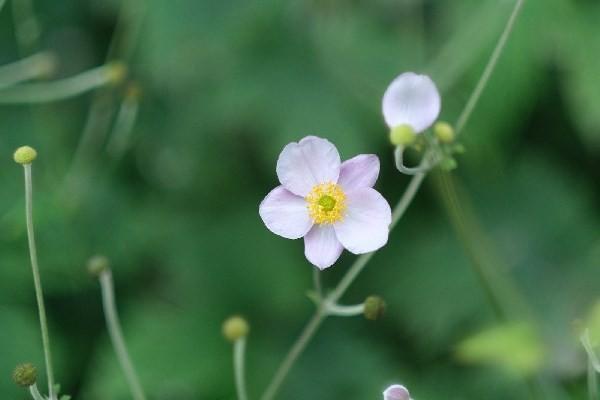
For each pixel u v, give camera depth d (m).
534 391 0.97
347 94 1.13
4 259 1.12
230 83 1.14
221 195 1.17
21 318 1.10
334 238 0.90
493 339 0.97
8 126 1.16
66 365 1.12
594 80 1.09
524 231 1.15
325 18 1.14
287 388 1.14
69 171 1.16
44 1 1.18
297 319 1.16
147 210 1.17
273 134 1.13
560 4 1.10
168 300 1.15
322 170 0.90
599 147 1.14
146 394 1.10
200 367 1.12
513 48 1.10
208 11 1.10
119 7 1.17
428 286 1.13
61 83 1.13
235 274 1.16
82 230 1.14
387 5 1.14
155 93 1.16
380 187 1.14
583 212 1.16
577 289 1.13
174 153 1.16
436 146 0.92
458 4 1.12
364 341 1.15
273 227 0.90
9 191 1.14
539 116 1.15
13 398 1.08
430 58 1.13
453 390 1.11
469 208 1.14
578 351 1.07
